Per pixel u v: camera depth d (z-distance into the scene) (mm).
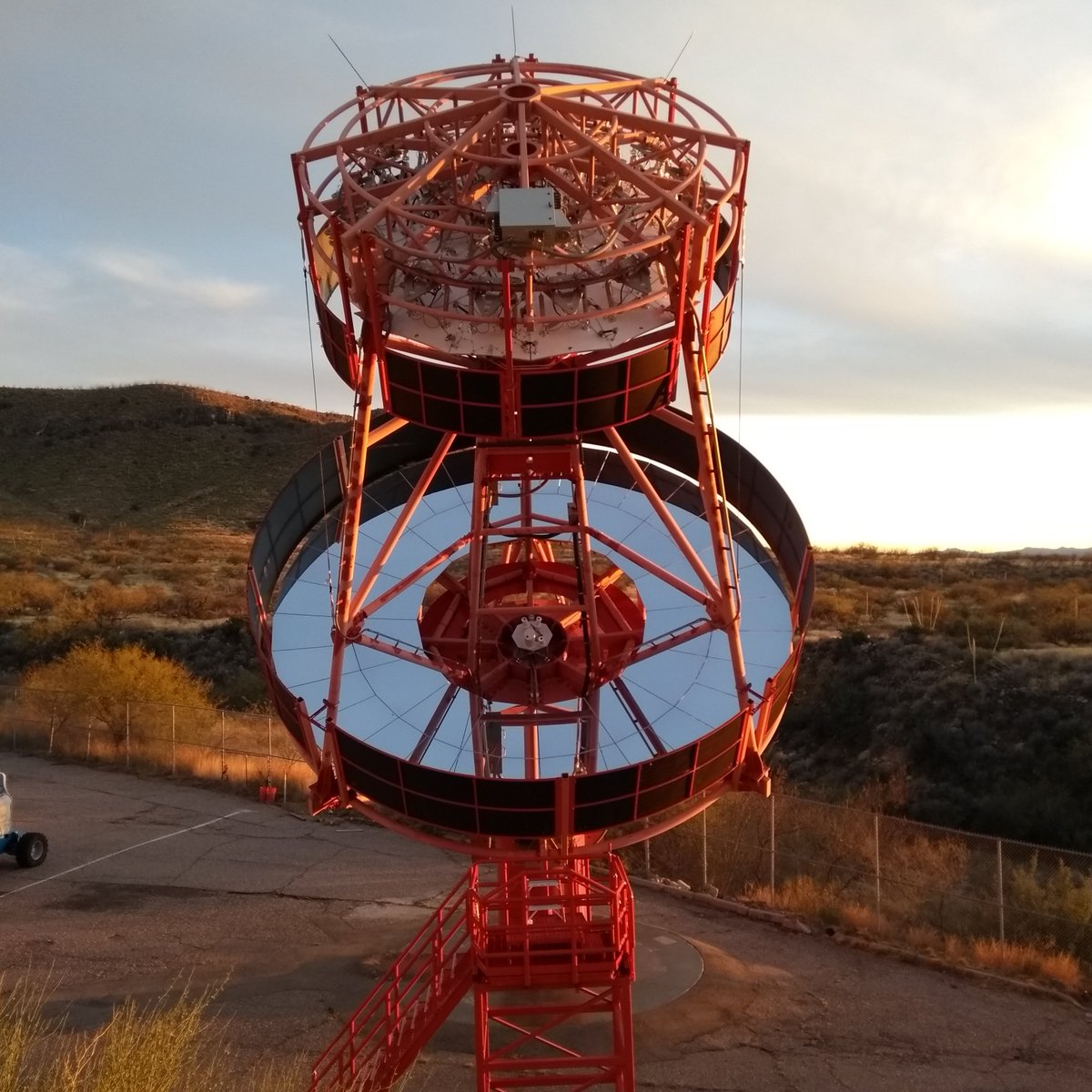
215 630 66250
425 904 29828
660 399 15562
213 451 147000
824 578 76625
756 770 16312
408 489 22938
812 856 31703
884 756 43031
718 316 16031
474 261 14078
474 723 18000
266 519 19641
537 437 15516
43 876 32156
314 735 17469
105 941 26906
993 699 43500
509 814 14930
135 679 50000
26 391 171000
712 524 16094
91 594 78438
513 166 15305
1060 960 24844
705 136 15422
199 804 40688
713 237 14812
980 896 29031
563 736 18000
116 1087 10953
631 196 16594
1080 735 40156
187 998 23172
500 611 17578
